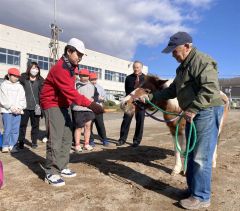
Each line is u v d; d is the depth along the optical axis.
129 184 5.32
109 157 7.27
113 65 58.38
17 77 7.68
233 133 11.98
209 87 4.02
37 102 8.14
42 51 43.69
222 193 5.00
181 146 5.76
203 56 4.17
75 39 5.00
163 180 5.55
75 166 6.40
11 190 4.99
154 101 5.38
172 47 4.25
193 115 4.10
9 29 39.41
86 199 4.65
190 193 4.65
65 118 5.30
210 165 4.32
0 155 7.39
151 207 4.41
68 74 4.97
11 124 7.66
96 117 8.74
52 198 4.67
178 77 4.49
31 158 7.07
